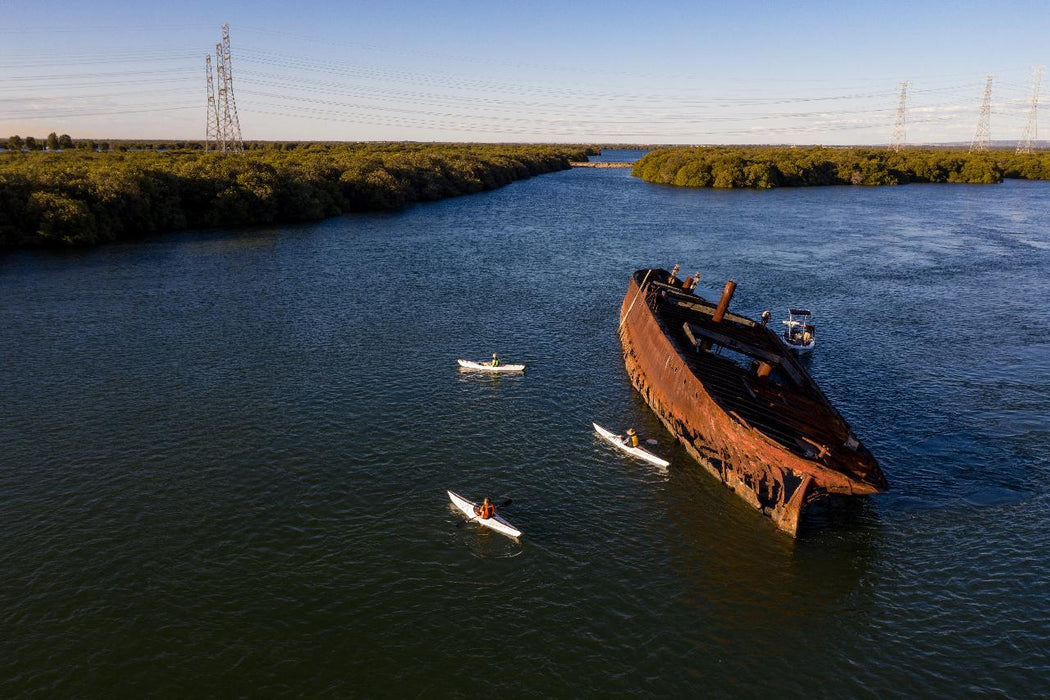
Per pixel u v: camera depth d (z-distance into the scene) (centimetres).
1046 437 4144
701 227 12625
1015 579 2947
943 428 4284
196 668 2431
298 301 7006
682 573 2994
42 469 3669
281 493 3500
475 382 4978
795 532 3212
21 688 2328
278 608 2720
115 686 2352
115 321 6212
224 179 12088
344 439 4066
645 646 2583
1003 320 6638
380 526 3256
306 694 2341
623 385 5034
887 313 6906
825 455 3319
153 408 4425
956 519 3375
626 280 8231
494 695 2353
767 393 4209
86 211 9762
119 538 3119
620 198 17712
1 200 9431
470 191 18838
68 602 2720
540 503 3491
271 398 4606
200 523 3238
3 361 5191
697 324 5375
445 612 2727
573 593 2856
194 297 7094
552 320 6538
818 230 12394
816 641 2622
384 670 2445
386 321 6362
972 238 11631
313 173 13600
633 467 3862
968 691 2392
